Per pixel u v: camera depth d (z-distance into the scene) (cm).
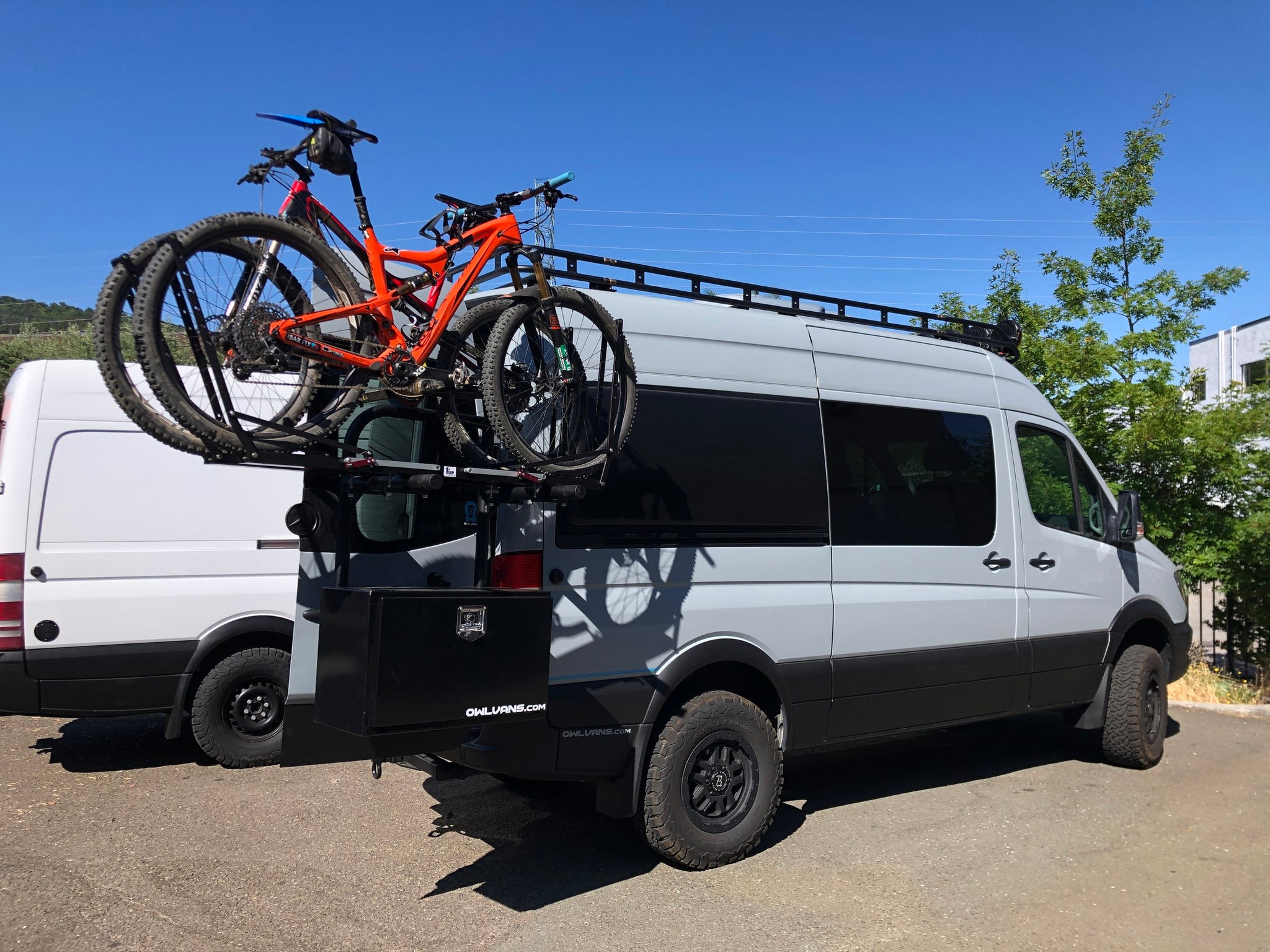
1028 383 671
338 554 434
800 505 512
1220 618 1098
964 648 573
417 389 403
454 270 428
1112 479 1064
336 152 386
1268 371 1108
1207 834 525
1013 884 448
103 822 520
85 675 592
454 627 378
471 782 606
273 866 459
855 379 553
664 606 457
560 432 445
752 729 474
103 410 612
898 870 465
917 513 565
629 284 490
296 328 365
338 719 373
